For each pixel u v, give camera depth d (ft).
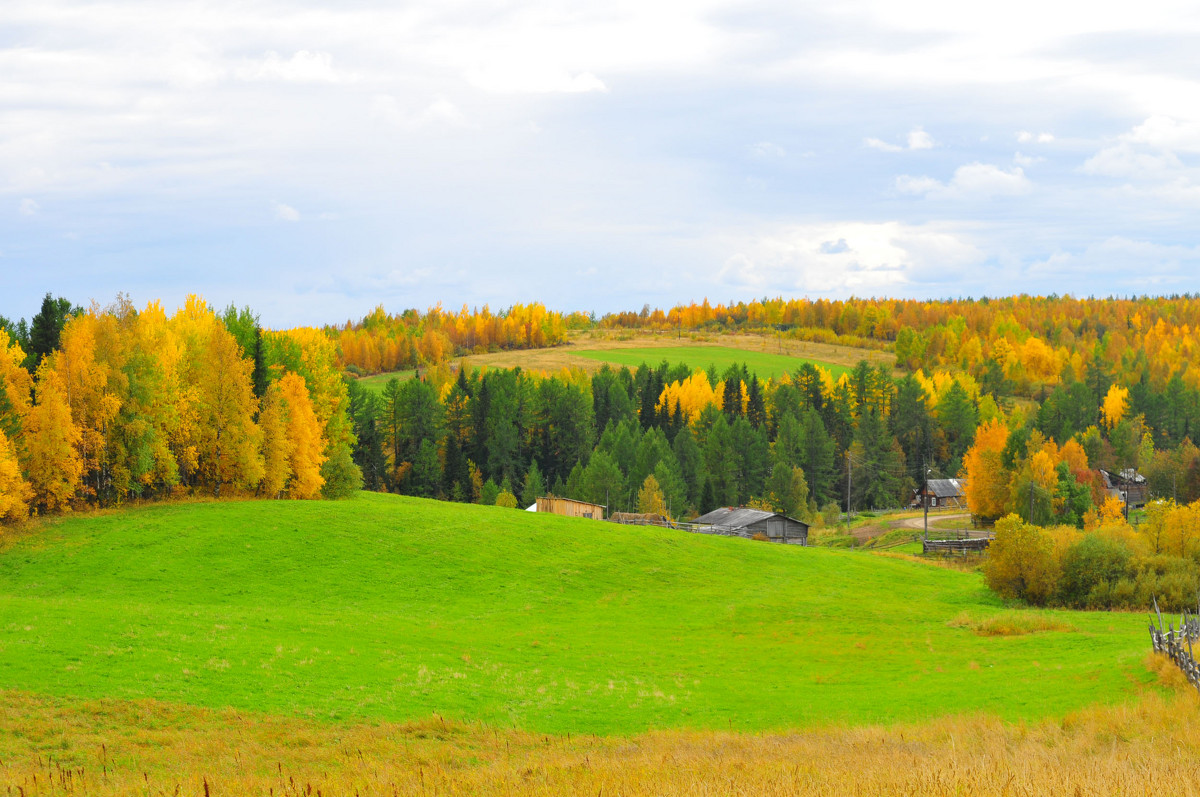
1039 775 51.06
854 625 175.32
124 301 237.66
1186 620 119.44
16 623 111.55
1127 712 79.51
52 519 201.26
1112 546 202.08
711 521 337.52
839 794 47.52
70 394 209.56
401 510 240.32
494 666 121.29
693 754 73.77
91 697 87.56
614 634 160.04
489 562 206.08
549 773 62.23
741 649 152.15
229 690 95.25
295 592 173.58
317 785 57.57
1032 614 179.32
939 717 92.94
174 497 231.09
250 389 243.19
